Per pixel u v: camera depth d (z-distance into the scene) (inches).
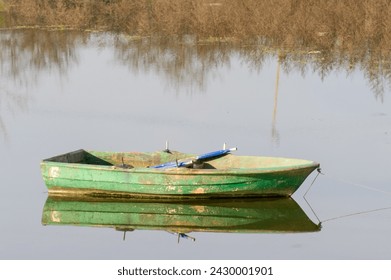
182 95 1838.1
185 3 2603.3
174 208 1112.8
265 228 1041.5
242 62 2185.0
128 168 1111.0
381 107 1688.0
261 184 1103.0
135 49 2454.5
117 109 1713.8
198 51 2357.3
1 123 1600.6
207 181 1098.1
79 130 1540.4
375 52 2140.7
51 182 1143.0
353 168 1274.6
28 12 3006.9
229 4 2532.0
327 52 2222.0
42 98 1836.9
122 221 1069.8
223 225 1058.7
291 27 2308.1
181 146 1421.0
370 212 1074.1
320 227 1026.7
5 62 2325.3
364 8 2300.7
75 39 2684.5
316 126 1551.4
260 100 1774.1
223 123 1587.1
